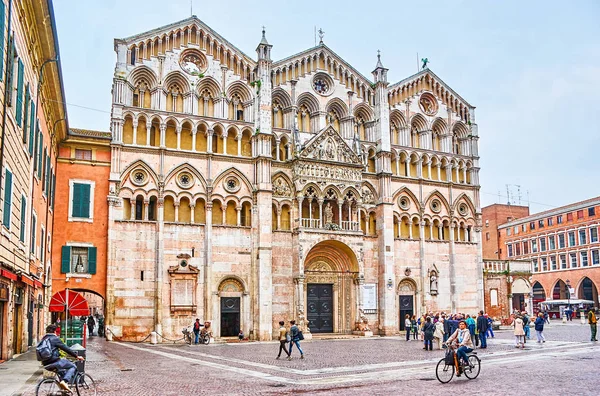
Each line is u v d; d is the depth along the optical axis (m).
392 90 72.56
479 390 24.00
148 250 55.78
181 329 55.56
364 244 66.94
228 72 62.53
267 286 58.78
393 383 26.48
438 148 75.69
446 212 73.38
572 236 113.44
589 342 48.44
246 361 37.00
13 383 24.73
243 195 60.62
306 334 59.12
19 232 33.16
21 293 36.62
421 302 69.12
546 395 22.58
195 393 23.80
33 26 35.06
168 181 57.62
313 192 63.56
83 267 54.28
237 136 61.50
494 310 76.56
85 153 55.75
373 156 69.81
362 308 64.38
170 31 60.44
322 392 23.95
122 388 25.09
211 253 57.84
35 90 38.00
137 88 58.75
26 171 35.28
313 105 67.25
